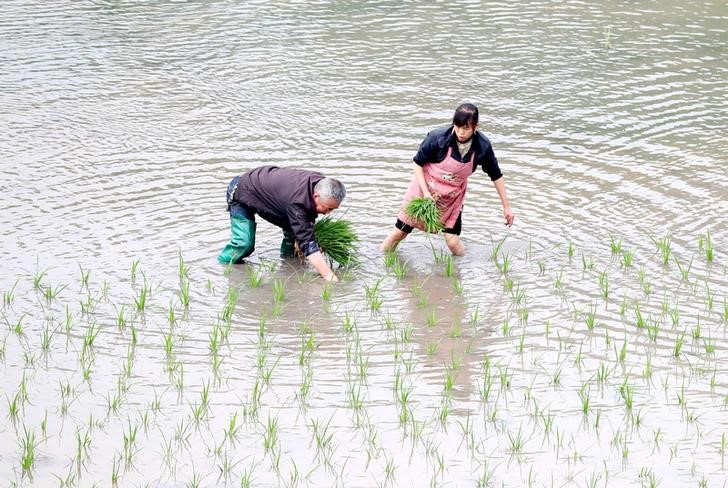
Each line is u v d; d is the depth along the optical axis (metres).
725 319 10.43
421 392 9.09
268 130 15.94
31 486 7.62
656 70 18.69
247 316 10.54
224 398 8.93
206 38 20.58
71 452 8.08
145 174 14.18
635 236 12.48
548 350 9.87
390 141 15.50
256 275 11.35
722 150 15.17
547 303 10.88
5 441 8.20
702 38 20.52
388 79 18.25
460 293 11.13
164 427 8.46
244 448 8.19
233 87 17.84
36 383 9.09
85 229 12.41
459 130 11.11
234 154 14.98
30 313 10.36
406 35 20.78
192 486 7.68
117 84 17.94
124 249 11.92
